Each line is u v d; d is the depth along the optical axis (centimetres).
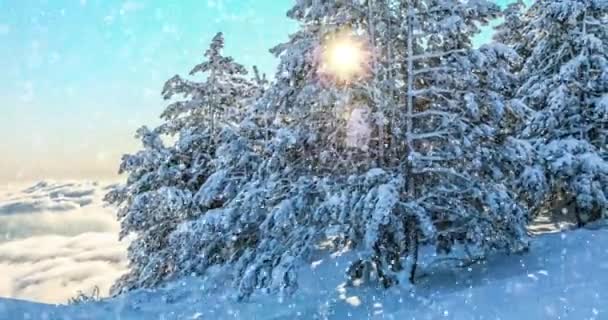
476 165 1337
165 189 2248
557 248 1490
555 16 2008
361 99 1356
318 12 1350
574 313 863
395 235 1262
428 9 1348
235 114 2439
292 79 1421
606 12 2012
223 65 2489
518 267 1352
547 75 2108
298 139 1415
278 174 1449
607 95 1938
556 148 1942
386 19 1380
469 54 1331
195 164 2342
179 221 2411
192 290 1544
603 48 1972
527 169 1747
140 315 1144
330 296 1300
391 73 1382
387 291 1274
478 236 1359
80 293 1495
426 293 1219
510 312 927
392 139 1375
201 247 1859
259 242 1477
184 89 2475
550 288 1059
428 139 1388
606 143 2022
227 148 1809
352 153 1371
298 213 1329
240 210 1454
